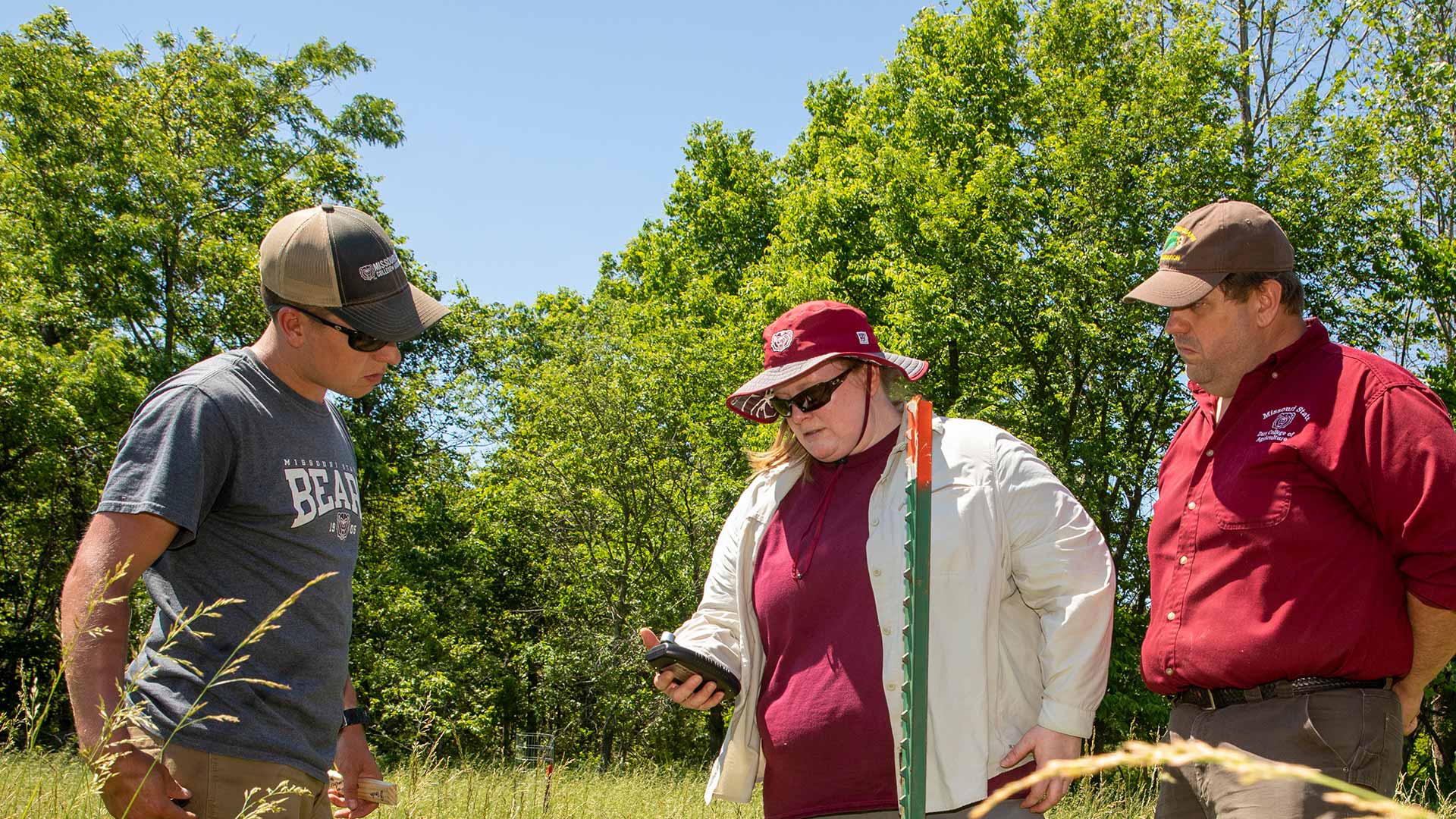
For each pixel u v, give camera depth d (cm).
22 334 1908
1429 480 233
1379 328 1984
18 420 1788
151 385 1925
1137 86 2077
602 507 2581
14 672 1872
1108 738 1786
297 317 270
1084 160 1977
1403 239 1897
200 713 251
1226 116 2103
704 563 2477
